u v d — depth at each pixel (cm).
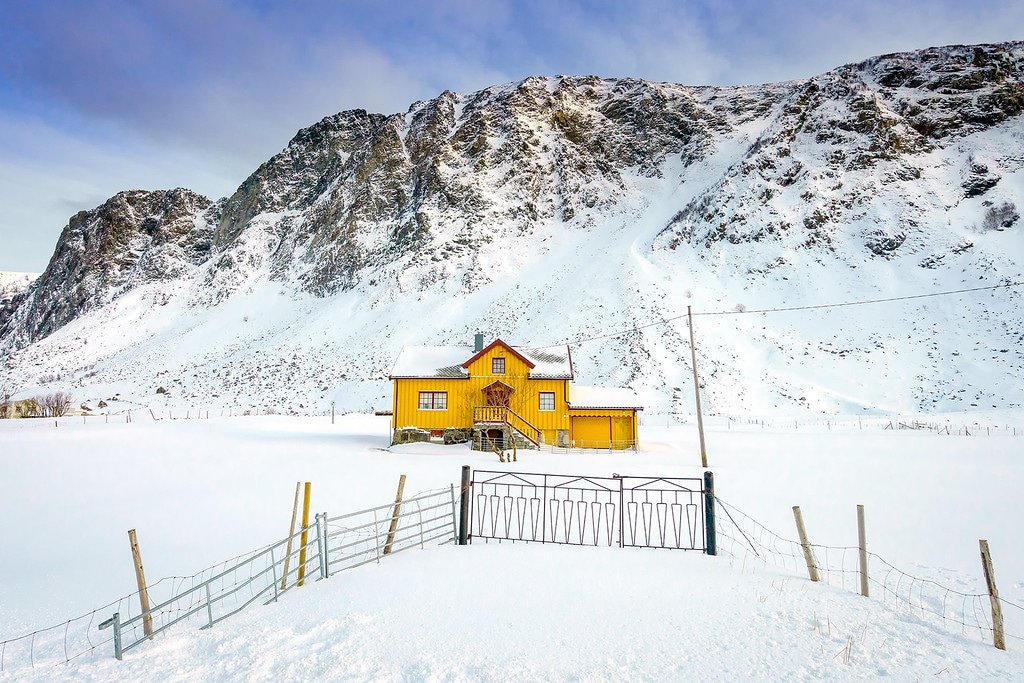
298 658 634
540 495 1716
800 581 930
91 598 1077
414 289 11812
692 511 1530
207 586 820
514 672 586
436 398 3878
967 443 3338
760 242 10056
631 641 669
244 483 2169
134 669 653
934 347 7150
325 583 927
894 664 621
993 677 598
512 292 10556
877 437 3903
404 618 743
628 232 12419
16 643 863
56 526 1680
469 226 13538
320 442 3856
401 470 2361
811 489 1877
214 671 619
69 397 8538
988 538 1276
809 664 614
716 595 837
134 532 817
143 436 4203
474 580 901
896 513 1523
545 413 3838
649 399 6419
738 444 3638
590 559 1025
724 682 568
